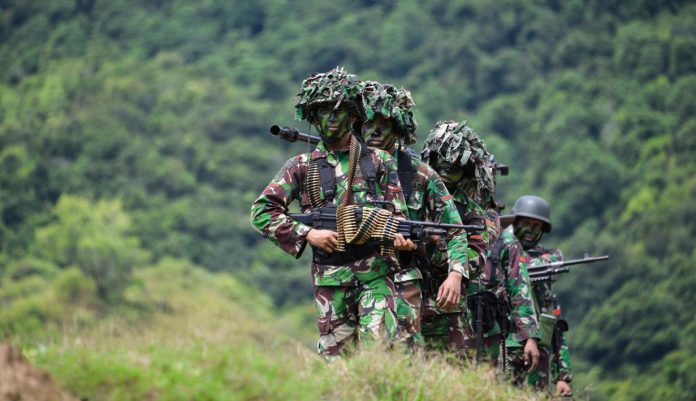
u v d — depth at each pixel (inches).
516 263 737.6
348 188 569.6
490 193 705.0
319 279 565.3
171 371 433.4
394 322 553.9
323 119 573.0
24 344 478.3
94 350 459.5
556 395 726.5
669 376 6240.2
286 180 578.6
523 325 732.0
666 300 6929.1
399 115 644.1
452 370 532.4
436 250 618.8
